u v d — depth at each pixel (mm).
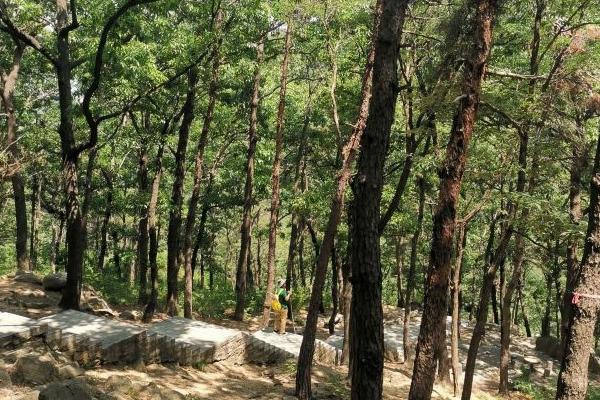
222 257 46469
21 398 6324
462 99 7938
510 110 12141
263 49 18734
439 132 15242
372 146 6676
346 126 17844
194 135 23703
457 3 11094
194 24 16391
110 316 15438
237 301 21609
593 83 11969
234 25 15859
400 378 15383
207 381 11180
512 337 27203
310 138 21828
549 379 19688
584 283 7402
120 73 13625
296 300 25938
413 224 17578
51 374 7695
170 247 18266
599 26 13172
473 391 16406
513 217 12477
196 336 13211
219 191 27406
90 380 8695
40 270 27953
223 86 19234
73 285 13727
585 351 7340
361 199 6645
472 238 29188
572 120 12797
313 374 13008
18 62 18953
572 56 12492
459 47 9789
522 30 14461
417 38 13781
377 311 6570
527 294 40844
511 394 17078
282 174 25453
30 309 13289
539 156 13039
